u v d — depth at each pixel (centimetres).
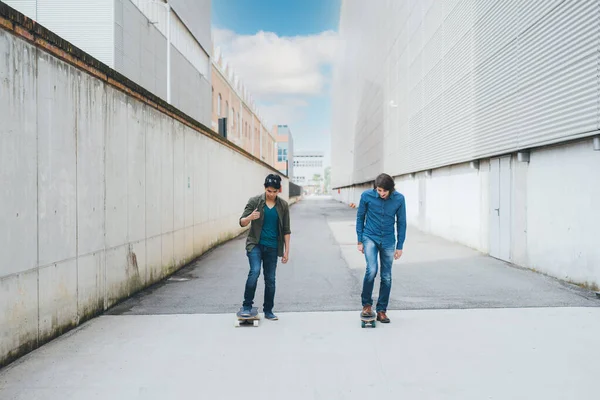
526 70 841
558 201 759
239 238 1490
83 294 510
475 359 393
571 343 430
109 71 567
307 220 2338
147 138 716
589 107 645
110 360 395
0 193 368
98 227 547
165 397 325
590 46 645
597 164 654
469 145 1142
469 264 927
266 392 333
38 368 375
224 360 395
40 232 426
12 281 385
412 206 1905
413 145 1780
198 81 2023
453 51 1280
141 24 1370
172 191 845
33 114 416
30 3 1177
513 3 897
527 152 862
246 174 1784
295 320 518
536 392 329
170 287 716
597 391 329
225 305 596
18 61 393
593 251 662
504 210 969
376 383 347
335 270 869
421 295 643
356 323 504
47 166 438
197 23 1991
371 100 3014
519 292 657
